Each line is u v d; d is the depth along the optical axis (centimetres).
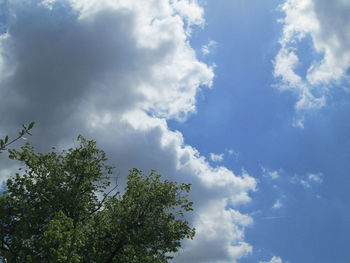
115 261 2119
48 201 2166
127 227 2152
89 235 2039
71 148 2536
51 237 1523
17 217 2109
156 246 2211
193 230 2316
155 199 2258
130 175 2473
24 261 1777
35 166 2278
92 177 2492
